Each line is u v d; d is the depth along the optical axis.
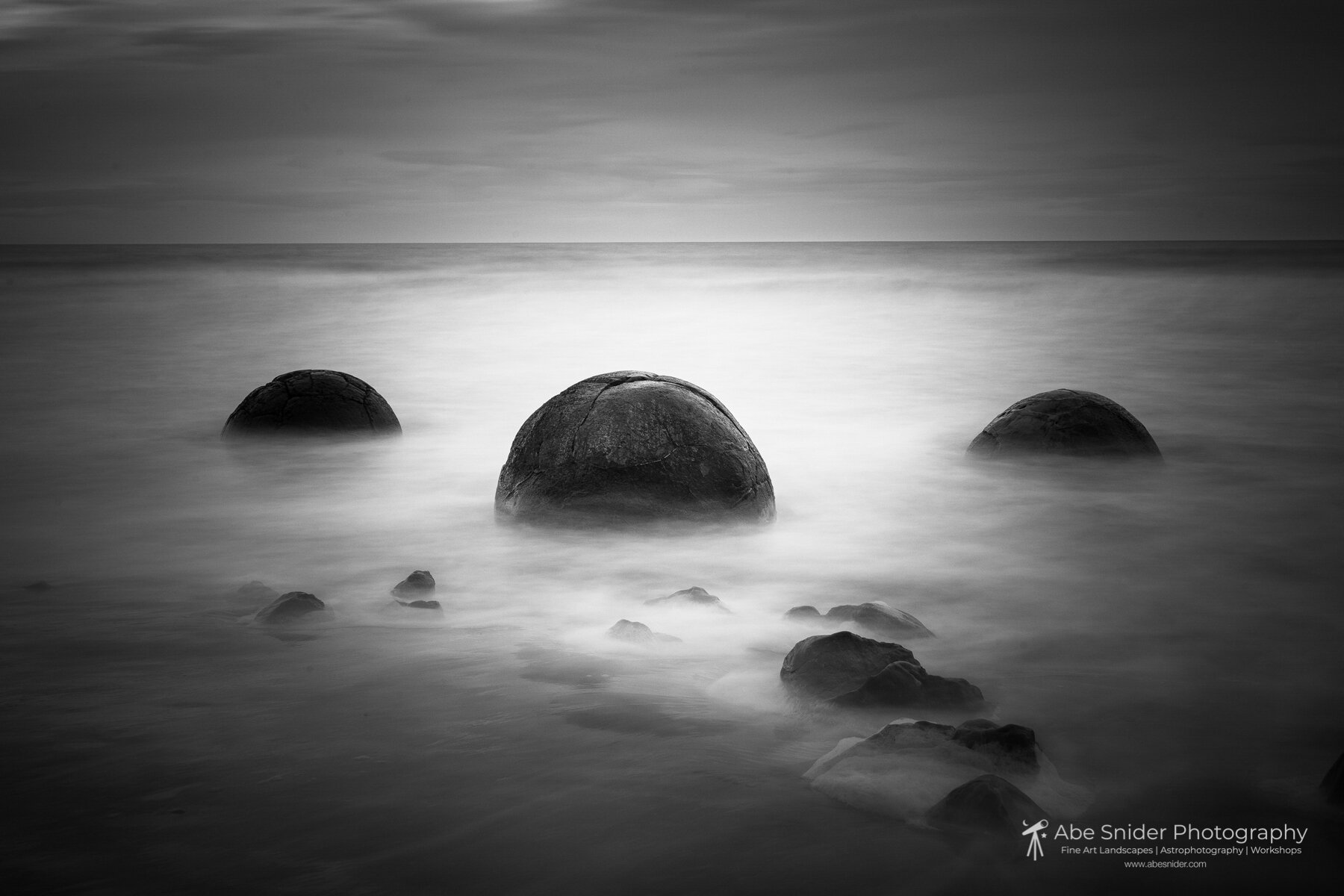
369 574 6.21
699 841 3.05
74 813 3.18
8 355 20.42
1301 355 20.83
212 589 5.86
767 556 6.67
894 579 6.23
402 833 3.07
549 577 6.09
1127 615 5.54
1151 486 9.09
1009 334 25.62
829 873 2.89
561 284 47.06
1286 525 7.72
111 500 8.48
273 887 2.79
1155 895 2.82
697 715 4.00
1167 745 3.86
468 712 4.00
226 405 14.20
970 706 4.07
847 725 3.89
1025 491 8.84
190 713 3.98
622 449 6.83
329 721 3.90
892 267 59.28
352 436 10.86
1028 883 2.87
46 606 5.51
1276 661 4.80
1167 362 19.66
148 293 39.84
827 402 14.61
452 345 22.83
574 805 3.25
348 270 59.69
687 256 92.06
